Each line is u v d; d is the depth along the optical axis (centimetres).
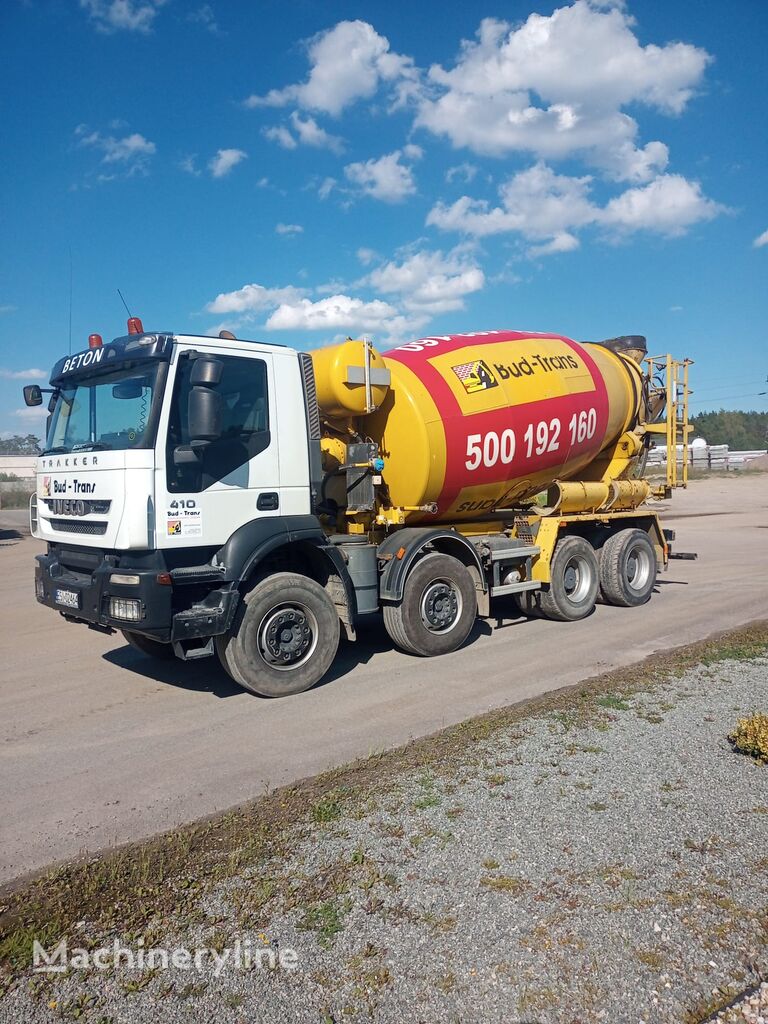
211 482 633
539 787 440
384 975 281
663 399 1160
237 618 655
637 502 1106
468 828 393
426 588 797
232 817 427
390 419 815
